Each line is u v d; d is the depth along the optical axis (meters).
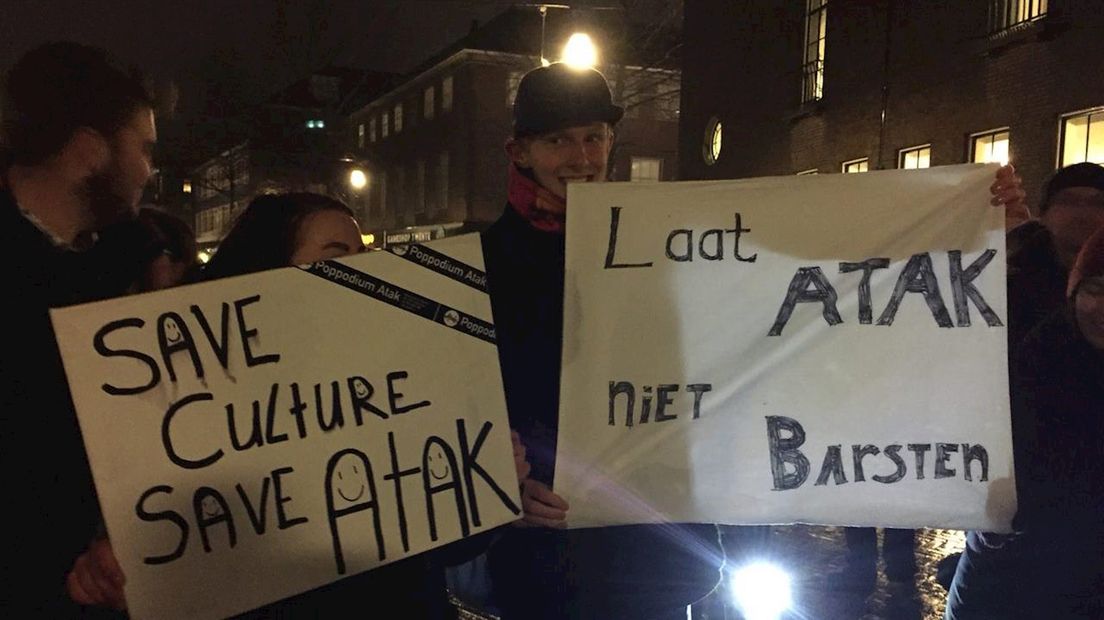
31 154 1.73
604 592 2.10
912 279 2.10
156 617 1.67
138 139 1.83
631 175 26.86
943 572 2.91
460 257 1.87
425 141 29.70
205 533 1.70
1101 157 7.79
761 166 13.11
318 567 1.76
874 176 2.11
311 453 1.77
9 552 1.63
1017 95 8.66
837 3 11.40
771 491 2.07
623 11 14.44
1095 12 7.75
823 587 4.57
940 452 2.07
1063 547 2.01
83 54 1.77
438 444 1.85
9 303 1.66
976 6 9.19
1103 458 1.96
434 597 1.98
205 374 1.72
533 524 2.02
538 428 2.14
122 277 1.99
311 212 2.01
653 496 2.06
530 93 2.17
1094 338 1.96
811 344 2.09
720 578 2.22
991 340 2.08
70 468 1.71
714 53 14.33
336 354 1.80
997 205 2.10
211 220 40.94
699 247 2.09
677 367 2.08
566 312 2.06
